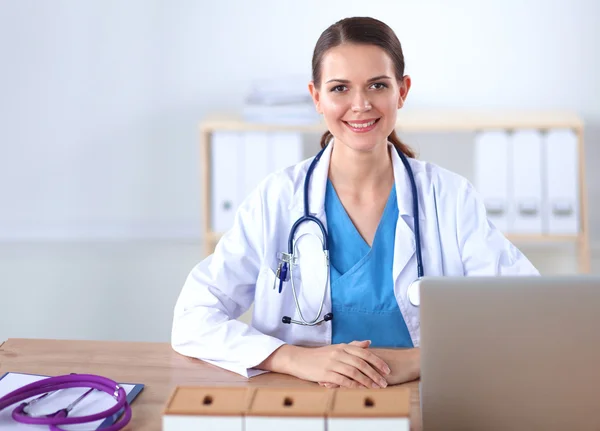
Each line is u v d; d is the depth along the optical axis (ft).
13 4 15.64
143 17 15.58
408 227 6.76
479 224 6.86
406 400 4.66
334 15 15.34
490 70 15.29
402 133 14.93
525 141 14.03
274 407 4.62
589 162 15.49
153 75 15.79
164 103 15.87
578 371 4.92
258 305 6.81
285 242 6.85
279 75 15.62
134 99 15.89
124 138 16.06
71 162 16.19
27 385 5.65
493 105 15.38
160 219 16.33
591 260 15.23
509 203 14.16
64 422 5.22
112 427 5.28
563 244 15.70
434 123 14.14
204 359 6.35
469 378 4.99
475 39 15.20
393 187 6.85
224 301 6.82
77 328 12.73
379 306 6.68
